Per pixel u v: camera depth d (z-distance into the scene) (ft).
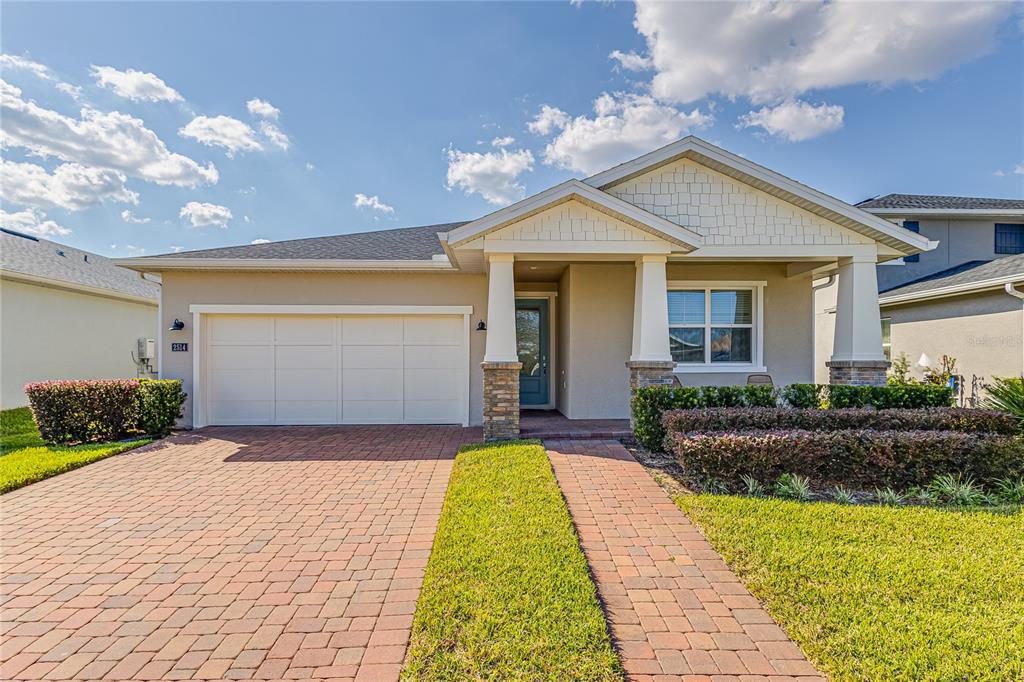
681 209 31.07
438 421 35.68
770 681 8.96
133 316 53.67
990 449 19.24
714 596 11.78
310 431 32.81
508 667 9.04
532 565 12.58
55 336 44.88
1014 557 12.96
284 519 17.04
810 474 19.53
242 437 30.76
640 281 29.19
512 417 27.84
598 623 10.23
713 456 19.49
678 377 37.04
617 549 14.29
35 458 24.58
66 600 12.01
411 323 35.65
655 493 19.10
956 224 53.72
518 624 10.19
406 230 48.93
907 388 26.53
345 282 35.17
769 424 22.48
